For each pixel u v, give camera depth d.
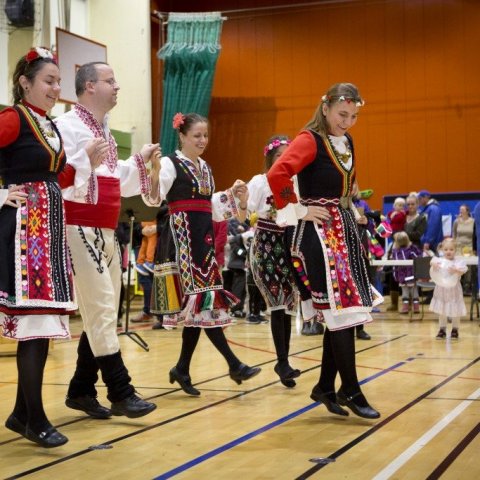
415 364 5.76
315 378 5.20
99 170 3.80
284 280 4.87
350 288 3.72
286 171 3.68
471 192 13.49
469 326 8.88
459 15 14.20
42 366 3.27
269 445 3.33
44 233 3.25
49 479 2.83
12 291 3.17
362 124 14.68
